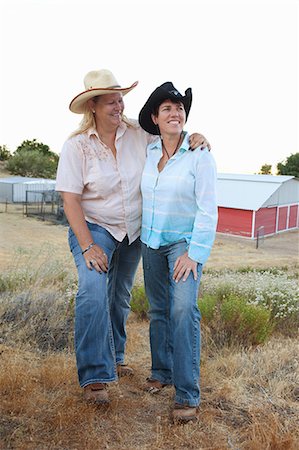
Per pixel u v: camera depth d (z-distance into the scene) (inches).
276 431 122.3
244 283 318.0
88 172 132.2
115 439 117.1
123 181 133.3
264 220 1464.1
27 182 2011.6
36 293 243.8
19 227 1364.4
